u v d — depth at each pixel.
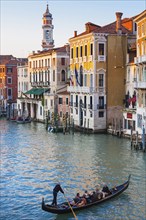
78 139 46.78
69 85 62.00
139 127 44.31
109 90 52.09
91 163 33.47
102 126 51.97
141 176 29.08
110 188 26.19
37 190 26.14
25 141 46.00
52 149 40.41
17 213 22.19
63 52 65.69
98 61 51.59
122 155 36.41
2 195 25.12
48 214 22.08
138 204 23.34
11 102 87.00
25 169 31.78
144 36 43.47
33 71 74.56
